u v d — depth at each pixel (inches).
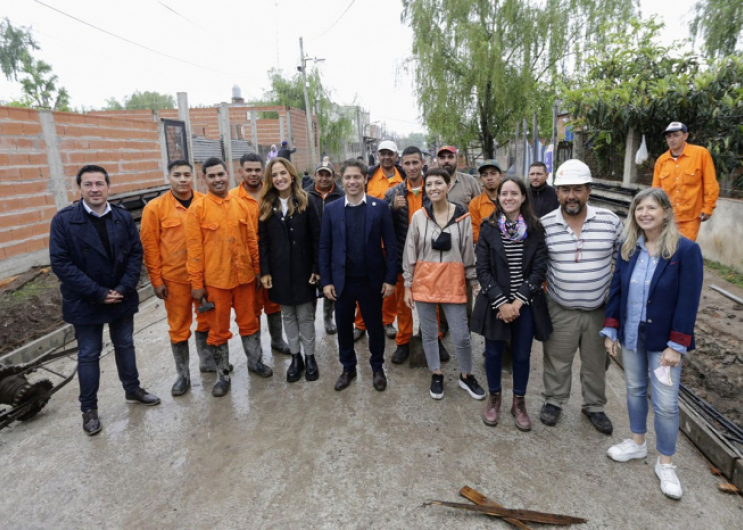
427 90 654.5
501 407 143.1
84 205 130.0
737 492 104.7
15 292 223.3
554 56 633.0
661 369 102.3
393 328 203.6
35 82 810.8
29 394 138.4
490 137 684.1
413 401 147.6
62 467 120.3
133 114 783.7
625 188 358.9
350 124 1230.9
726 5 462.3
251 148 691.4
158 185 369.1
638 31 374.6
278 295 155.3
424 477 112.2
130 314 142.4
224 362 154.9
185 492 110.0
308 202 156.6
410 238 143.0
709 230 265.4
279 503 105.5
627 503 102.2
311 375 162.4
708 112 279.4
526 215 123.1
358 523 99.0
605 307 122.7
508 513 98.4
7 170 236.8
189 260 145.6
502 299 121.6
